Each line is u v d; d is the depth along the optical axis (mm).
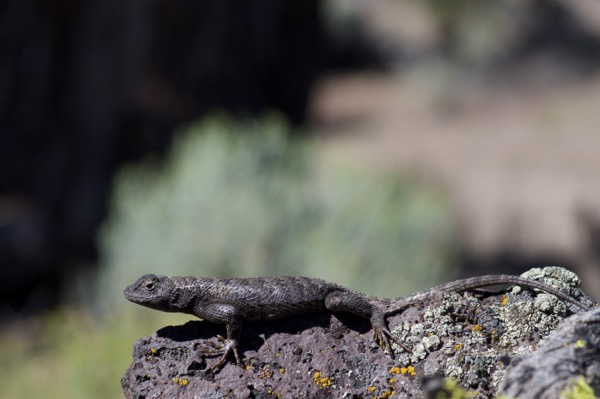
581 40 37125
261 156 14047
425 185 21938
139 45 16328
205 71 16828
